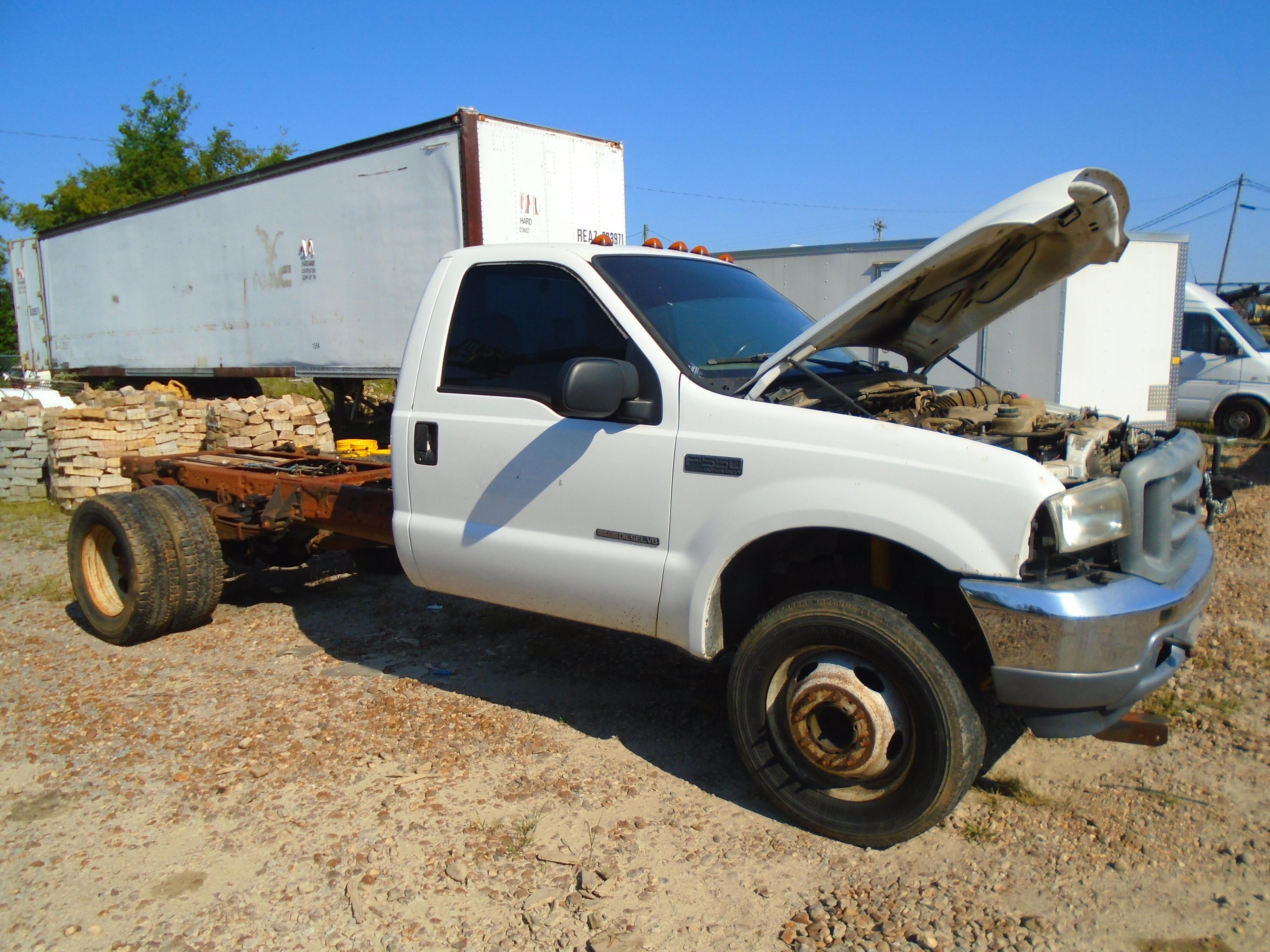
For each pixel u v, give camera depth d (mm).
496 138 9148
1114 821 3271
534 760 3789
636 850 3129
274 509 5203
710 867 3027
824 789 3174
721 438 3258
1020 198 2904
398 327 10008
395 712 4254
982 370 11289
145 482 6285
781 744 3229
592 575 3592
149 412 9531
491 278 4020
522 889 2914
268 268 11531
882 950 2604
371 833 3232
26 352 17516
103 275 14742
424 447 4094
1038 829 3234
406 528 4176
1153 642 2814
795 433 3115
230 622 5680
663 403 3416
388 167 9688
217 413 9820
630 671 4773
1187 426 15062
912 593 3375
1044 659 2738
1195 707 4180
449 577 4094
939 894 2859
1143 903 2809
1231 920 2723
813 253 11984
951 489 2842
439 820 3312
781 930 2705
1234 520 7969
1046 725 2924
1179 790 3475
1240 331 14445
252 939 2680
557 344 3754
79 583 5398
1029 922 2721
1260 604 5613
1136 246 11062
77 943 2666
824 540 3492
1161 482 2998
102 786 3584
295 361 11438
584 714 4238
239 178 11617
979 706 2953
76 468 9094
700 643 3340
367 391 15734
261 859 3082
